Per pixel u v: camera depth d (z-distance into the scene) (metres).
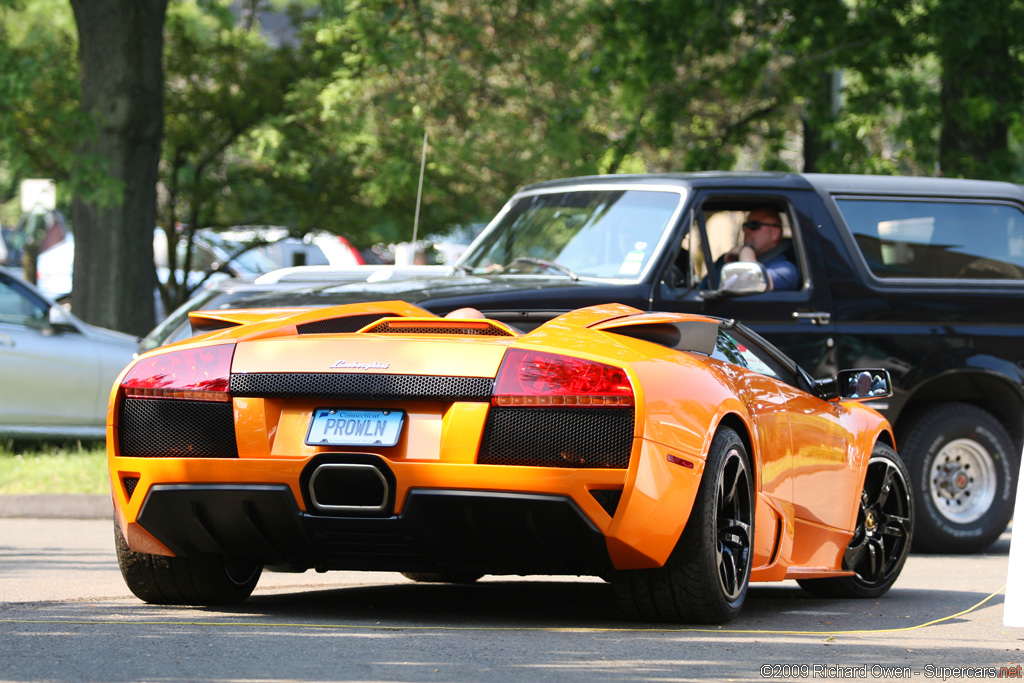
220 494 13.67
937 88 63.84
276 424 13.69
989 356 26.52
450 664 11.51
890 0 57.38
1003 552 27.97
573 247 24.52
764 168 62.25
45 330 38.69
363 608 15.86
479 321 14.41
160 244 76.88
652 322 14.73
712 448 14.09
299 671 11.02
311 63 66.06
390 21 61.22
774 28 61.81
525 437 13.27
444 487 13.22
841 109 60.72
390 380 13.41
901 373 25.81
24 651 11.88
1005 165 56.28
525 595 18.11
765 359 17.78
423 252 68.56
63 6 63.53
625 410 13.26
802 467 16.80
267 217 69.50
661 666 11.66
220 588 15.39
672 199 24.53
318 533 13.62
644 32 60.03
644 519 13.33
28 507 29.64
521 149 63.00
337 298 21.64
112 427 14.30
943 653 12.80
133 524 14.35
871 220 26.23
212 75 66.19
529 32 64.75
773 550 16.14
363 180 66.88
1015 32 55.59
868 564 19.03
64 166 46.84
